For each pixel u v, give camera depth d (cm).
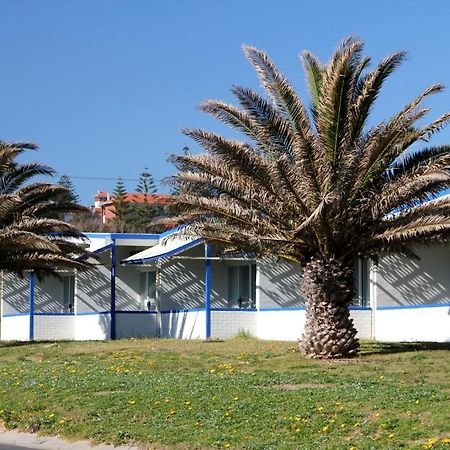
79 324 3603
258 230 2100
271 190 2028
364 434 1242
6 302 3859
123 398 1611
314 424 1315
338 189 1998
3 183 2980
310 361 2058
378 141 1975
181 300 3288
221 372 1961
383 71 1975
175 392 1628
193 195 2158
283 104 2023
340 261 2102
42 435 1485
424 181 1916
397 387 1577
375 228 2059
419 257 2545
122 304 3628
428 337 2536
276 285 2888
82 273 3606
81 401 1630
